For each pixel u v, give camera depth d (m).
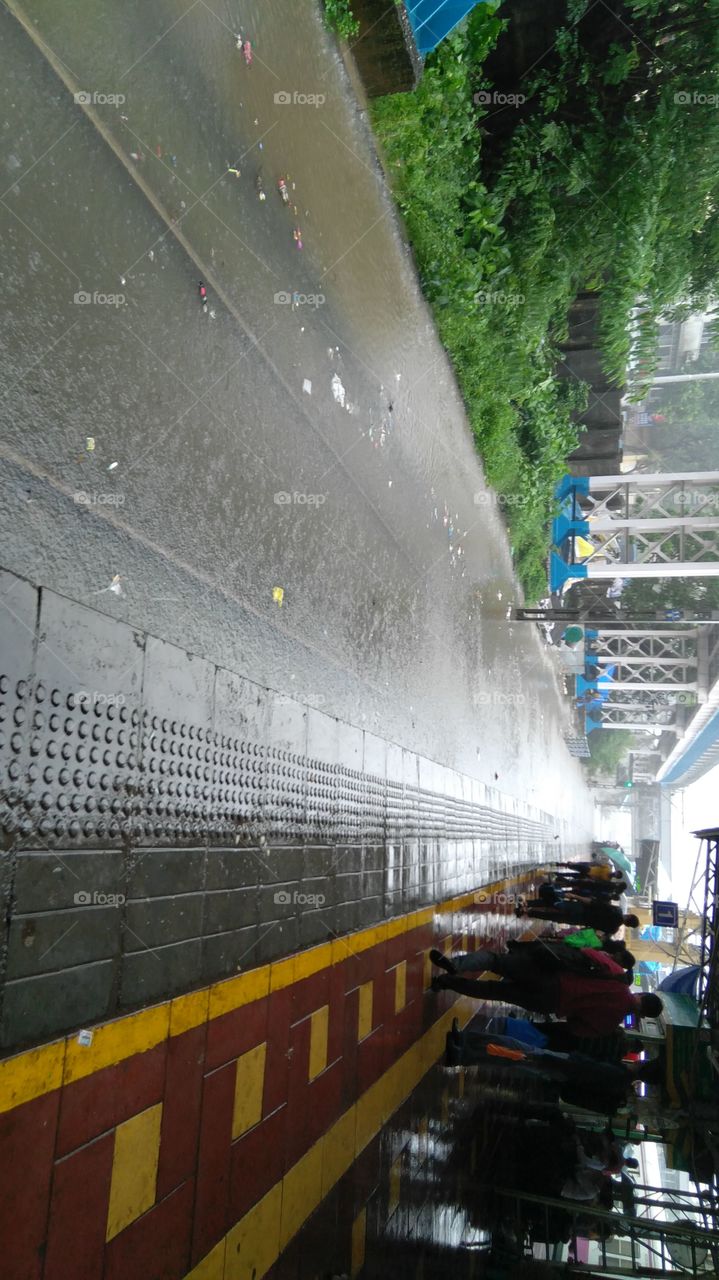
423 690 6.55
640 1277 7.91
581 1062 5.90
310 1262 3.48
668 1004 7.10
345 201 5.30
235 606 3.41
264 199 4.14
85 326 2.66
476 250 7.64
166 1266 2.45
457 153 7.16
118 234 2.89
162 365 3.09
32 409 2.36
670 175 7.25
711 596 18.39
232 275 3.72
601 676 21.22
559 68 7.38
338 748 4.41
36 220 2.49
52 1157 2.01
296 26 4.65
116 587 2.62
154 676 2.65
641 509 12.88
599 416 12.20
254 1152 3.03
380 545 5.64
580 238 8.01
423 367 6.91
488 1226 7.70
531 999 5.91
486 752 9.66
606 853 29.94
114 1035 2.27
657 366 8.62
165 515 2.98
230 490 3.52
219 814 3.00
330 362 4.89
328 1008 3.87
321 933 3.91
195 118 3.51
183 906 2.70
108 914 2.32
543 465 10.83
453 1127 6.37
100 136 2.85
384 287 6.02
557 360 10.59
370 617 5.29
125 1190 2.27
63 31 2.70
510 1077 9.07
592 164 7.43
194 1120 2.63
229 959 2.98
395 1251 4.66
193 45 3.52
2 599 2.05
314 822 3.94
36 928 2.04
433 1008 6.02
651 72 7.20
